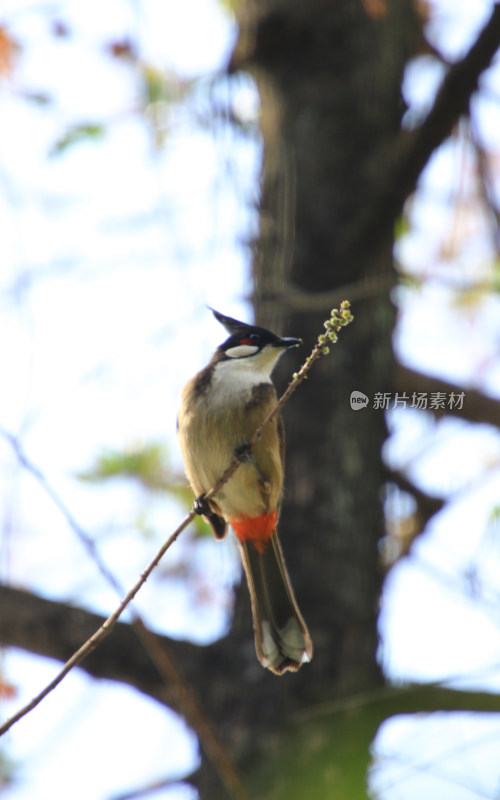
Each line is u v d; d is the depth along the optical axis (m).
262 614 9.00
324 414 9.59
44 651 9.16
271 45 10.60
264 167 10.51
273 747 8.20
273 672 8.69
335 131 10.44
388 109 10.72
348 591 9.08
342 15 10.70
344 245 10.01
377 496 9.63
